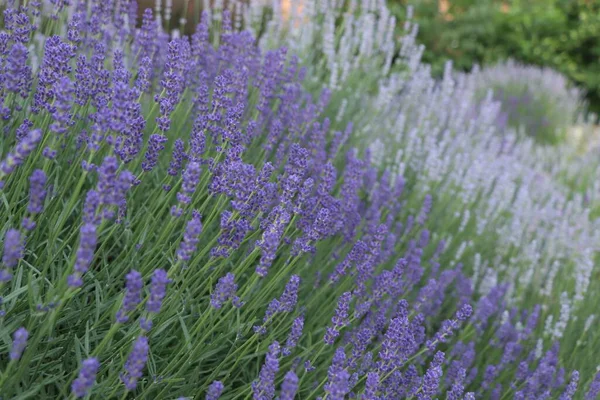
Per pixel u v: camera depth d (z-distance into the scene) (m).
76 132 2.56
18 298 2.02
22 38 2.42
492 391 3.10
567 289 4.17
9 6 2.80
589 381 3.31
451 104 6.29
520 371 3.01
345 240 3.06
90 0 3.29
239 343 2.45
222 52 3.62
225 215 2.14
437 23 11.03
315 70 5.09
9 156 1.57
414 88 5.21
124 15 3.47
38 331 1.79
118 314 1.64
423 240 3.54
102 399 1.93
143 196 2.78
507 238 4.61
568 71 12.48
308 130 3.63
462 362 3.01
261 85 3.52
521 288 4.14
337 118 4.20
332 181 2.66
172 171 2.36
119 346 2.09
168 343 2.38
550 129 9.68
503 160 5.75
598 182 6.46
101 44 2.47
